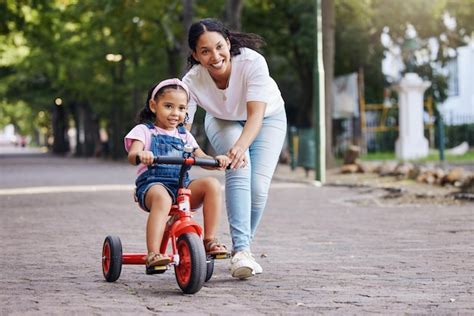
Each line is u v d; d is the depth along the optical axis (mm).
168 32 32688
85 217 12383
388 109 37719
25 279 6609
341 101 31906
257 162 6527
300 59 36406
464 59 49625
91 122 59500
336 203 14453
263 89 6258
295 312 5121
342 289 5953
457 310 5141
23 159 55688
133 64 44438
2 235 10117
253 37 6367
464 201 13773
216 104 6438
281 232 10055
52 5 25625
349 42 35344
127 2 28328
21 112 93500
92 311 5199
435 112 40000
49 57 43000
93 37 41156
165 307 5305
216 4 33094
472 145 38219
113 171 30969
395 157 30984
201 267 5699
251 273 6309
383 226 10547
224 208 13789
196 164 5773
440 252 7973
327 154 24953
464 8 31609
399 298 5570
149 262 5738
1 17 24297
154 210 5844
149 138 6066
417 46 31469
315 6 21297
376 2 32625
